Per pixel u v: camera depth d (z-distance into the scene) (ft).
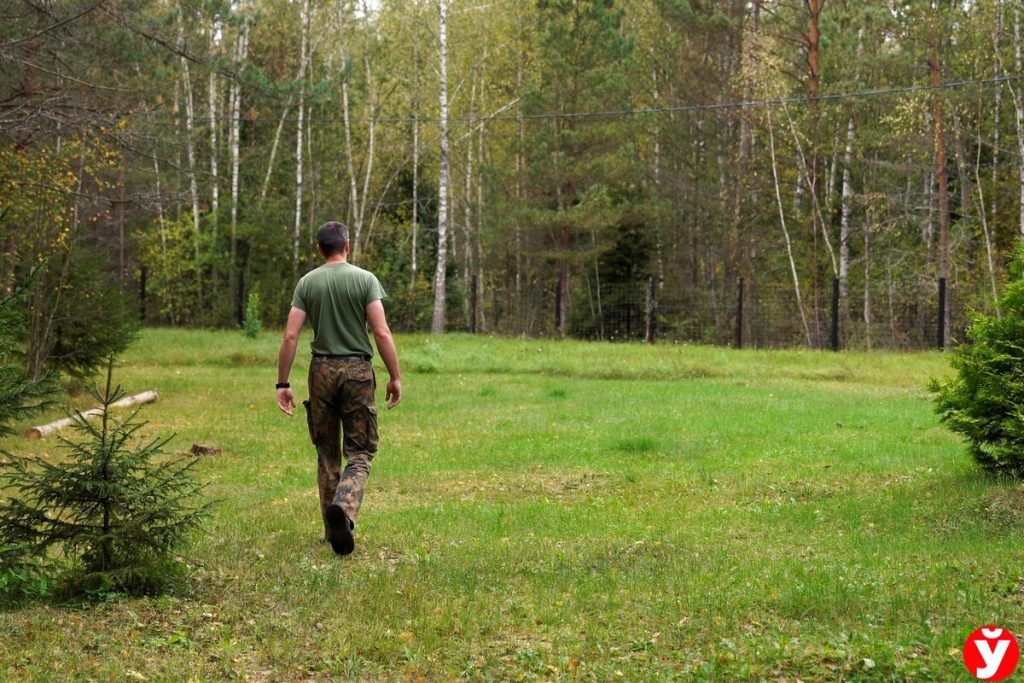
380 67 137.69
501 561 22.82
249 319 100.89
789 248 106.32
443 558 23.17
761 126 117.08
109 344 56.24
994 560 21.62
